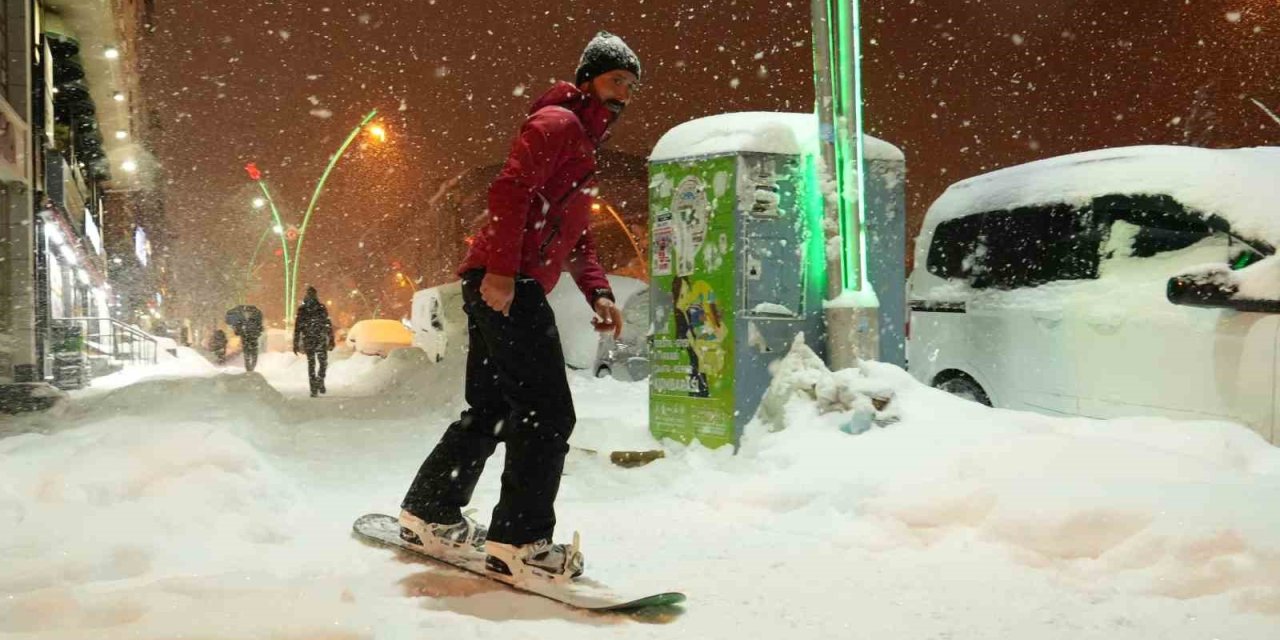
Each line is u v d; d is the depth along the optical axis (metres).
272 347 43.59
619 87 3.94
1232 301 5.61
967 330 7.86
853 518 4.77
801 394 6.31
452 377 14.12
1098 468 4.84
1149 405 6.30
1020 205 7.75
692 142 7.02
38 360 17.64
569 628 3.28
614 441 7.36
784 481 5.35
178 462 5.07
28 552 3.87
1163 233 6.58
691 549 4.46
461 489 4.12
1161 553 3.77
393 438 8.98
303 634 2.80
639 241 47.84
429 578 3.79
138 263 47.06
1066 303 6.99
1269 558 3.56
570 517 5.21
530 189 3.63
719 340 6.71
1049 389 7.05
